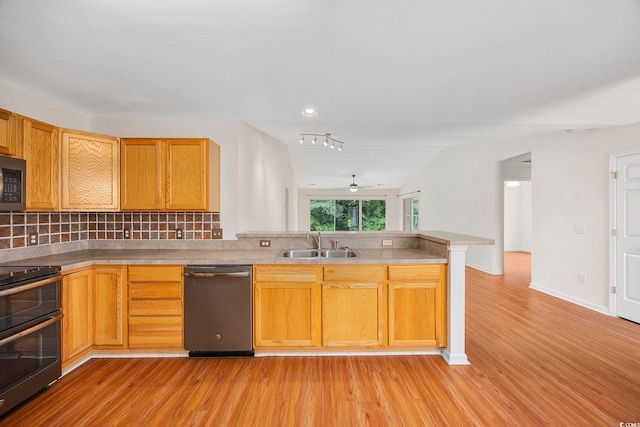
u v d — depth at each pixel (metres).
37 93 2.51
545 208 4.36
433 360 2.53
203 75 2.19
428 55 1.89
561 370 2.35
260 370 2.38
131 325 2.54
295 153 6.69
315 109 2.93
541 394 2.06
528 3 1.40
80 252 2.89
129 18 1.52
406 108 2.90
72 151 2.55
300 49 1.83
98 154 2.69
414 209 8.92
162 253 2.85
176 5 1.42
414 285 2.55
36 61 1.97
